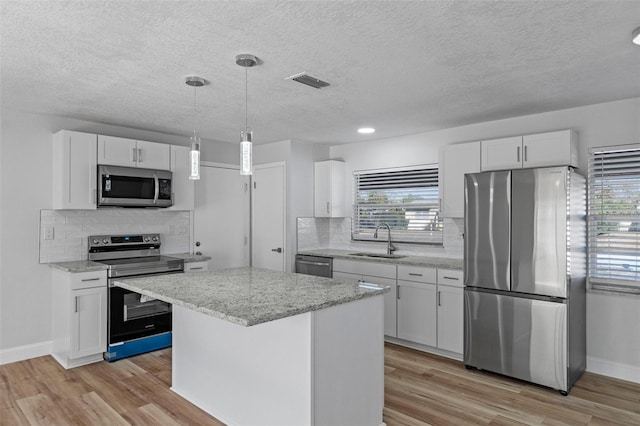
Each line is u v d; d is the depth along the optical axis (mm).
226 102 3414
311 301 2199
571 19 1975
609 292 3375
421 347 4090
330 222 5602
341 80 2857
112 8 1855
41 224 3791
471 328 3506
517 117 3906
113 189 3873
